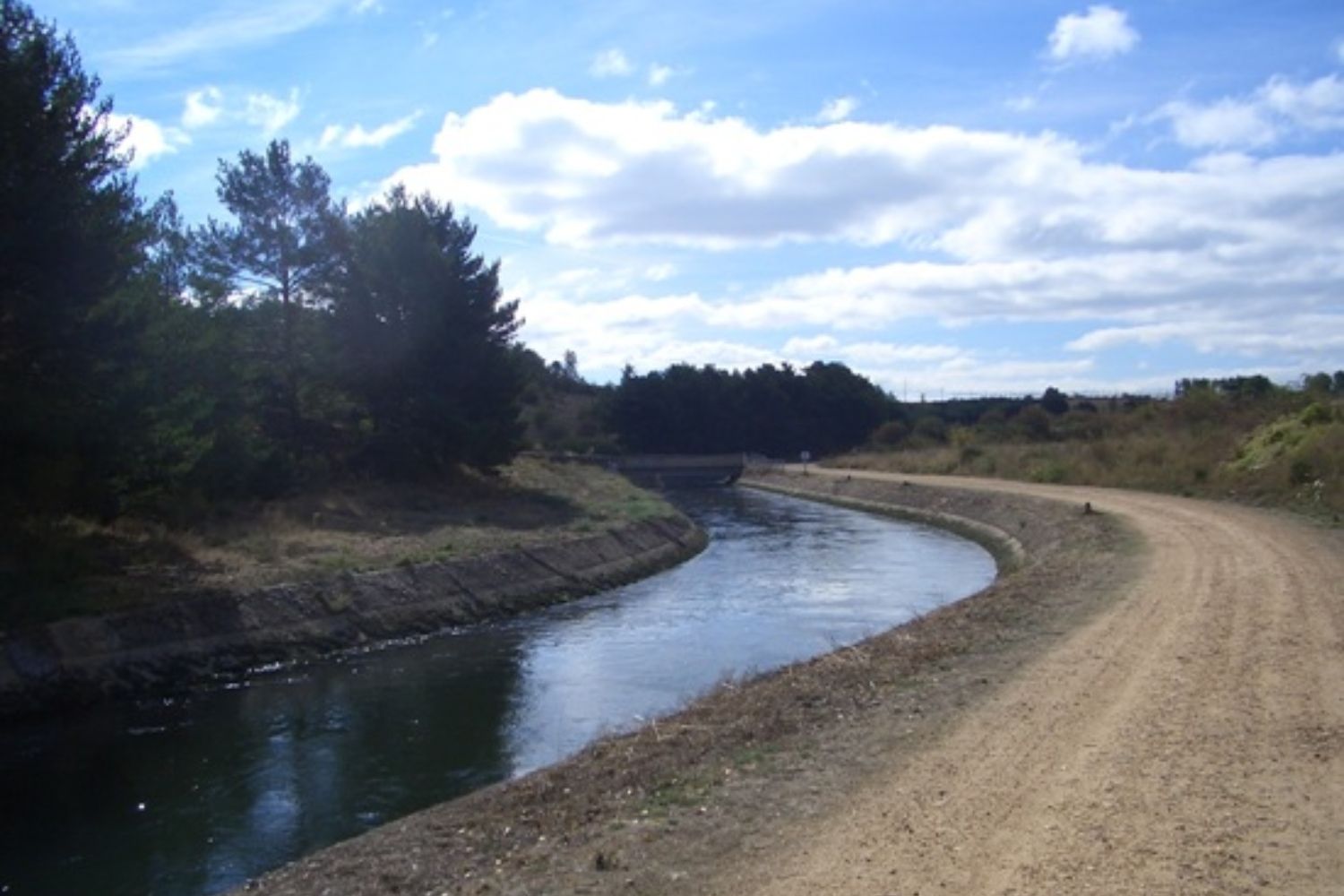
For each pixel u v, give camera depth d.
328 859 9.71
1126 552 25.38
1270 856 7.16
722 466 99.88
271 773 14.13
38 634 18.00
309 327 41.22
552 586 29.31
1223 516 32.25
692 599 28.66
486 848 9.17
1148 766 9.22
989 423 95.50
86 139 20.92
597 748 12.65
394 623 23.70
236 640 20.56
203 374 30.09
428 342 42.22
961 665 14.40
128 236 21.23
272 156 40.28
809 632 23.28
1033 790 8.75
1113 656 13.98
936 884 6.94
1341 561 21.59
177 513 27.19
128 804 12.98
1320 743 9.70
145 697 18.19
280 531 29.17
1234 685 11.98
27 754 15.02
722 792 9.54
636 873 7.68
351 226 42.34
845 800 8.95
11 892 10.44
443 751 15.03
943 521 48.88
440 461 44.16
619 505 44.69
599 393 118.00
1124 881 6.80
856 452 101.88
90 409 20.31
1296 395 53.81
